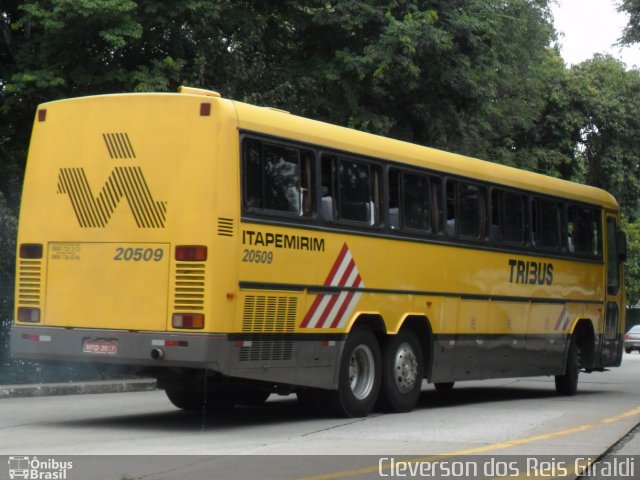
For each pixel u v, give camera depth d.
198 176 12.00
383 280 14.51
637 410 15.99
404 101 25.59
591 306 20.42
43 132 13.12
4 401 16.41
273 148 12.74
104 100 12.69
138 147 12.36
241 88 23.83
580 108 44.91
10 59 22.36
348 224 13.88
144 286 12.12
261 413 14.84
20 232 13.12
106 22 19.86
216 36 22.97
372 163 14.47
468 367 16.56
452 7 24.84
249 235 12.24
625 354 48.28
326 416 14.30
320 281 13.34
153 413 14.70
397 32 23.12
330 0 24.64
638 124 46.09
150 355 11.95
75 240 12.66
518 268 17.91
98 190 12.57
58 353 12.62
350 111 24.72
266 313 12.45
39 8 19.94
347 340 13.91
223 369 11.89
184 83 21.55
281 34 25.45
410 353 15.19
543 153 42.28
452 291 16.06
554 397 19.25
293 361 12.91
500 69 32.12
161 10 21.00
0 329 19.30
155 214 12.15
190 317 11.82
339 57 23.91
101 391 18.64
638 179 47.66
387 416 14.48
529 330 18.23
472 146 30.12
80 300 12.54
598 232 20.88
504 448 11.09
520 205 18.12
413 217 15.26
